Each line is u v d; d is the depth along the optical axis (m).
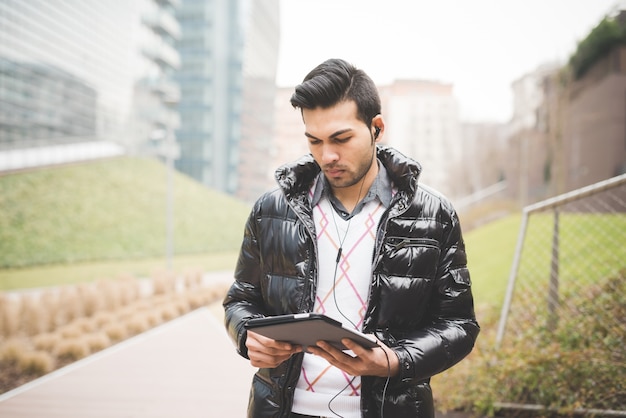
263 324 0.92
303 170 1.20
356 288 1.12
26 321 7.03
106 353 6.18
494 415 2.88
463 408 3.03
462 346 1.12
